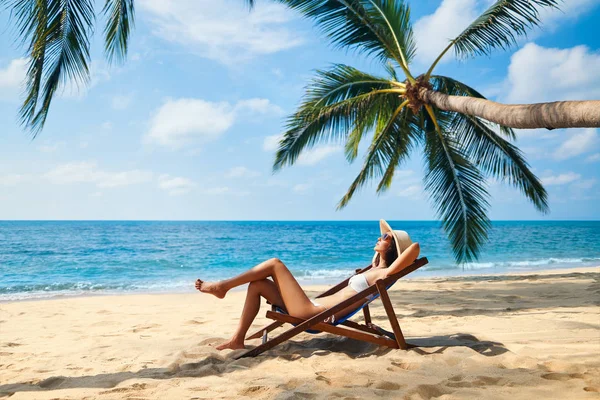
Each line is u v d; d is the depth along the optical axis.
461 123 10.92
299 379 3.01
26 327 5.60
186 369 3.36
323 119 10.23
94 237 45.62
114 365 3.55
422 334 4.48
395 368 3.22
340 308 3.65
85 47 6.27
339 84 10.52
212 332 4.94
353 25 9.28
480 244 10.62
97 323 5.77
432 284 10.63
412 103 9.34
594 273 12.48
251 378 3.07
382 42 9.42
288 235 53.78
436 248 32.16
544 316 5.42
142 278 16.25
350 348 3.97
